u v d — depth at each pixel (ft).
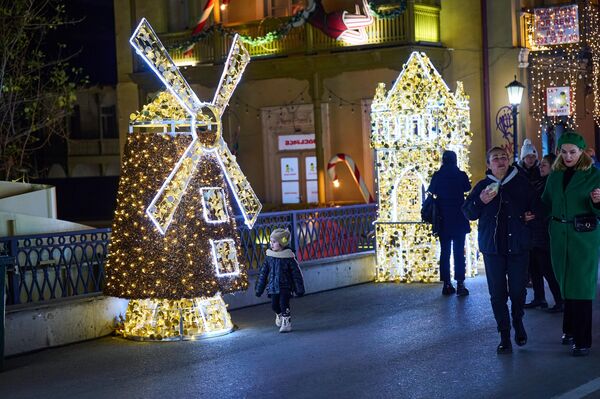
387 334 35.04
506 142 75.87
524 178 30.86
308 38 80.02
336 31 78.07
